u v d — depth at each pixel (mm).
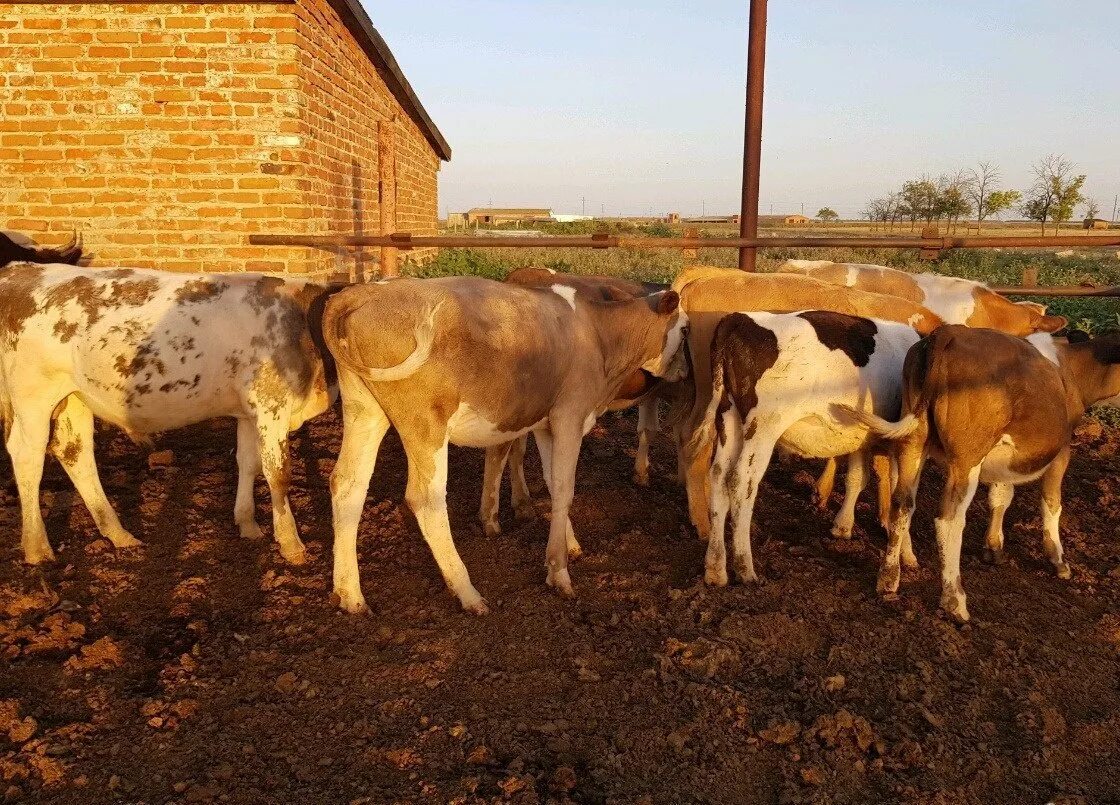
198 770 3727
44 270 5613
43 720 3986
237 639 4703
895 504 5301
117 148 8797
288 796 3590
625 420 9445
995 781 3828
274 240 8648
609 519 6562
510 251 26047
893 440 5348
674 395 7020
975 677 4574
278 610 5035
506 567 5691
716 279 6703
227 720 4059
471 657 4629
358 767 3771
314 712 4137
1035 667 4664
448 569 5086
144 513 6395
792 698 4332
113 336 5402
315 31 9320
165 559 5664
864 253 28250
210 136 8789
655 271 21125
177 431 8453
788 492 7242
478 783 3645
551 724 4066
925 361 5055
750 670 4566
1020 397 4984
